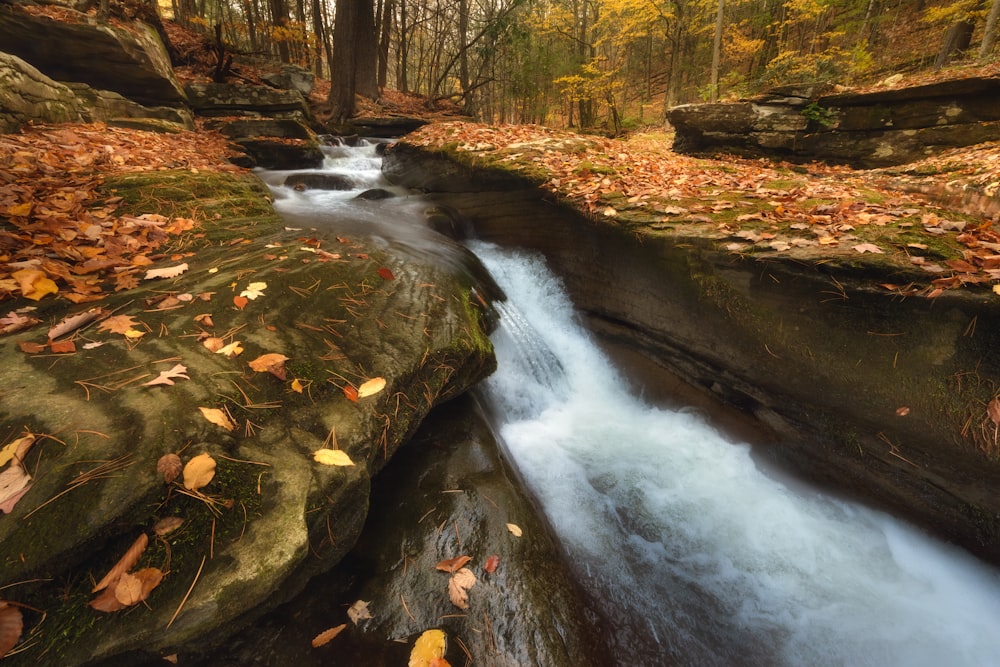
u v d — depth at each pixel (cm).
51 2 720
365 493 185
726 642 225
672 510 295
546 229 517
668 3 1867
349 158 965
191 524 143
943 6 1730
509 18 1792
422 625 174
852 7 1767
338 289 290
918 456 267
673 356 402
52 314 229
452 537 209
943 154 824
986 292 231
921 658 226
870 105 895
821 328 292
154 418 165
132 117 750
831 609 245
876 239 292
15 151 423
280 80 1218
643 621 225
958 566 261
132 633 123
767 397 338
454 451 259
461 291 355
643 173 539
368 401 209
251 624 156
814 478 316
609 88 2072
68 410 163
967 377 241
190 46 1241
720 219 372
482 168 577
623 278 426
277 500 155
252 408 186
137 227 343
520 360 387
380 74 2167
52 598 124
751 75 1991
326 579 181
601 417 387
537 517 246
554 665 173
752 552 273
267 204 481
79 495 138
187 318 233
